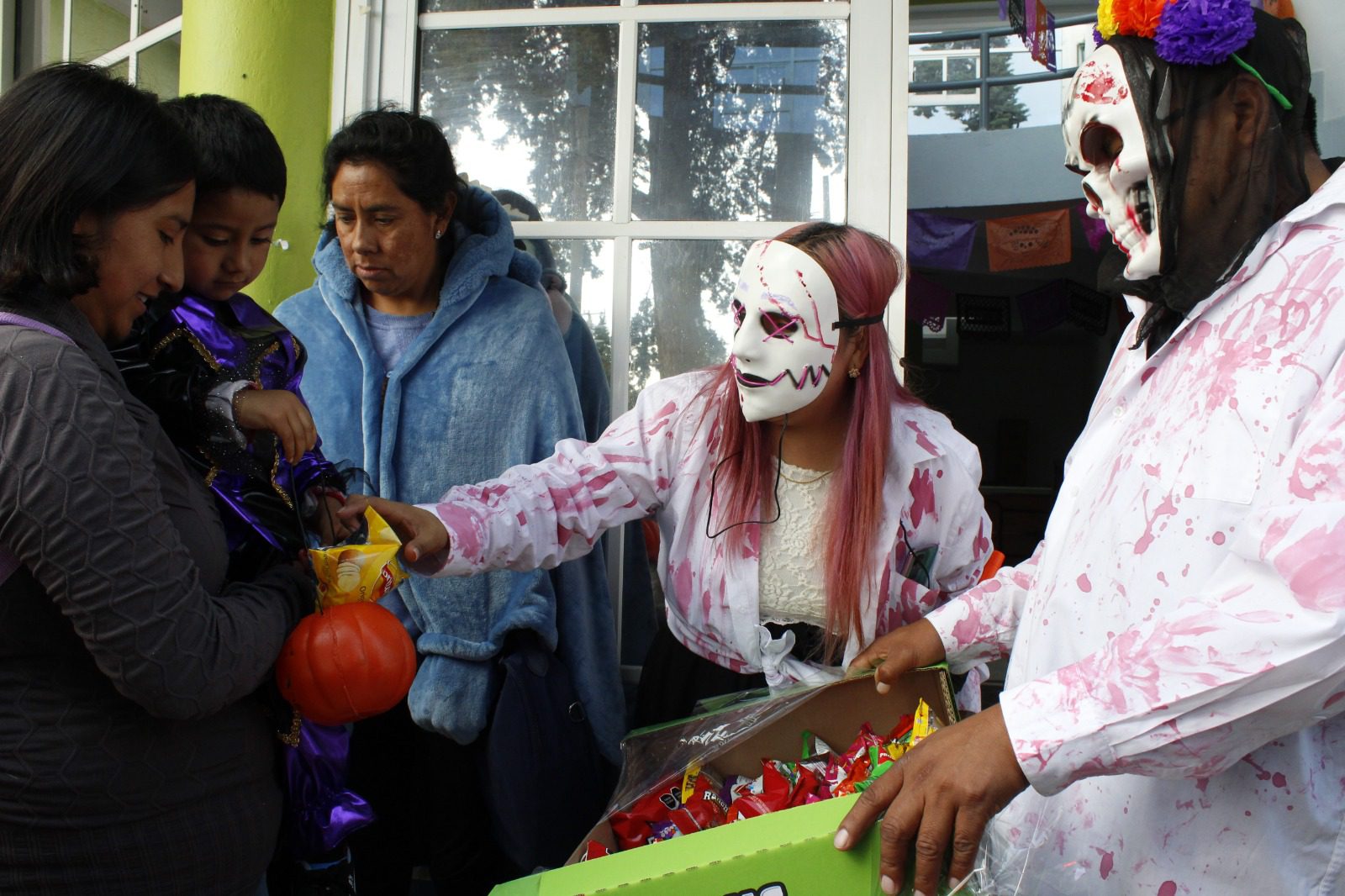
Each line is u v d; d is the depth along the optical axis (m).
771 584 1.71
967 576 1.76
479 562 1.56
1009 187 6.46
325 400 2.08
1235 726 0.89
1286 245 1.01
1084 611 1.12
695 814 1.32
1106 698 0.92
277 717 1.33
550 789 1.92
